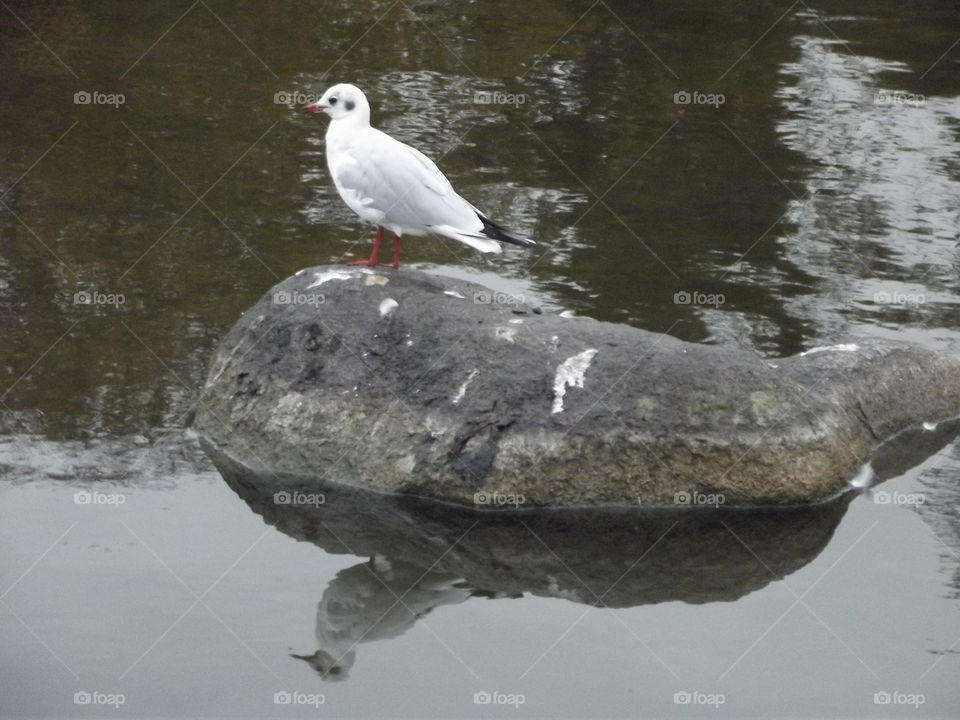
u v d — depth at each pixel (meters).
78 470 9.96
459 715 7.50
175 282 13.00
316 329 10.30
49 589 8.58
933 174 16.19
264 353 10.38
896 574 8.99
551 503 9.61
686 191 15.65
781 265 13.94
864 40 20.58
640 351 9.88
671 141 17.00
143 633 8.18
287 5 21.22
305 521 9.48
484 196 15.20
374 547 9.20
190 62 18.72
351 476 9.88
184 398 10.96
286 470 10.02
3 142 15.95
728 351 10.01
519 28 20.77
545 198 15.30
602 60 19.61
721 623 8.45
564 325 10.16
